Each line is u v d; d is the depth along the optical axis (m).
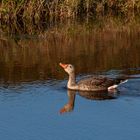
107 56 24.78
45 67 23.12
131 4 35.16
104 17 33.62
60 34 29.50
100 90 19.64
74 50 26.16
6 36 29.31
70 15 32.91
